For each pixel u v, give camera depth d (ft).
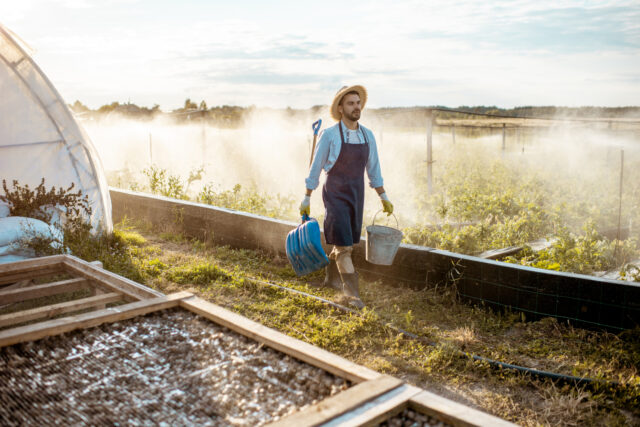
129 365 8.23
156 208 28.96
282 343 8.63
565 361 13.66
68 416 6.81
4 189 22.50
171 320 10.11
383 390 6.88
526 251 24.39
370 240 16.96
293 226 22.40
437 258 18.20
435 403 6.66
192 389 7.52
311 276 21.04
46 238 20.67
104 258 21.70
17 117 23.13
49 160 24.17
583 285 15.10
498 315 16.60
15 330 8.97
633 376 12.63
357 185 17.85
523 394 12.32
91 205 25.32
